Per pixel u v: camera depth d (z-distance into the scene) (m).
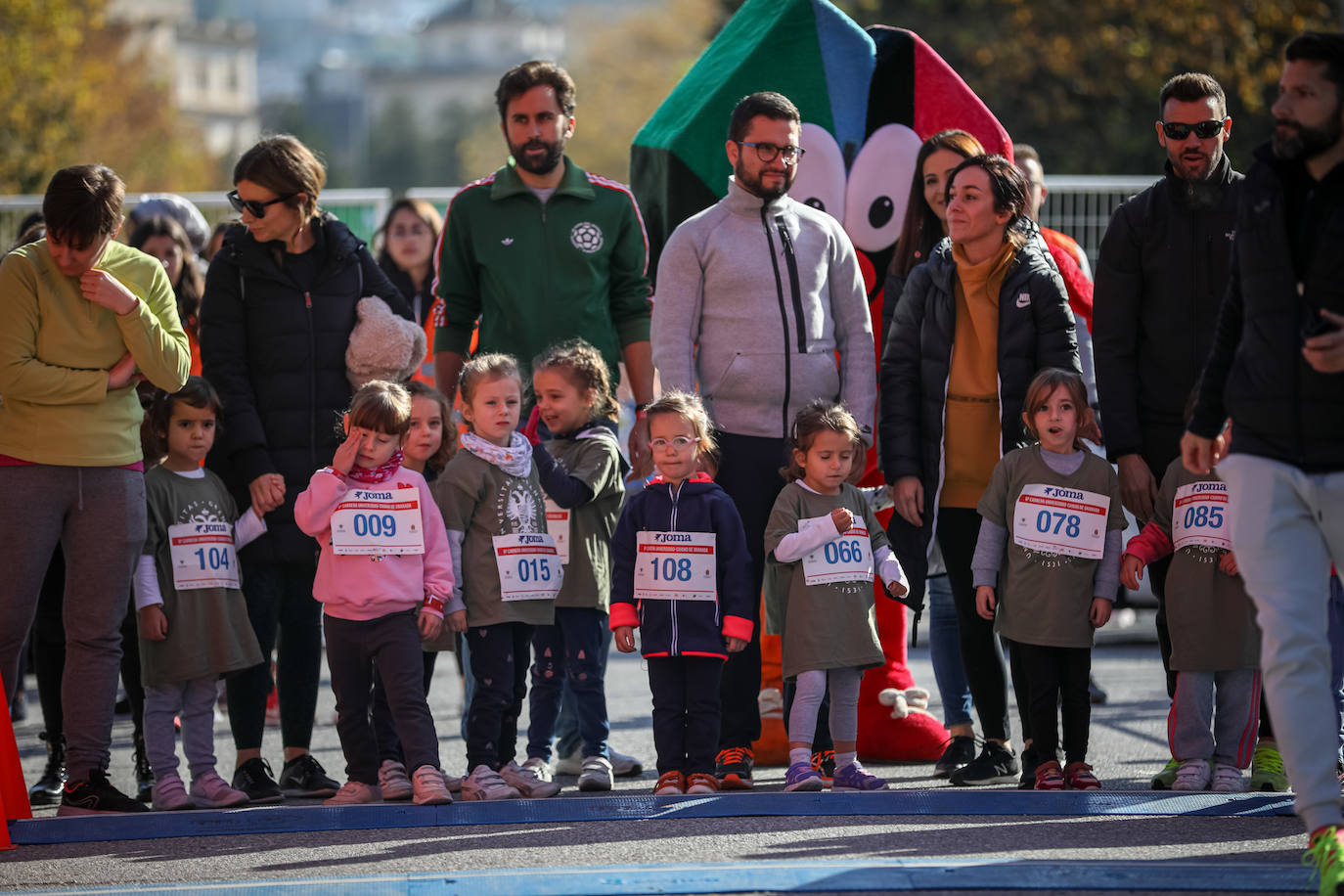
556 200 11.61
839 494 10.27
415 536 9.78
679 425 9.85
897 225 12.47
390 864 7.97
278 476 10.43
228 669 10.11
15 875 7.96
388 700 9.66
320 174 10.64
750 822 8.78
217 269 10.72
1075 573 9.80
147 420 10.39
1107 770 10.95
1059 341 10.24
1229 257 9.82
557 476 10.21
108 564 9.66
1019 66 41.81
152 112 80.12
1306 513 7.27
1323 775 7.03
